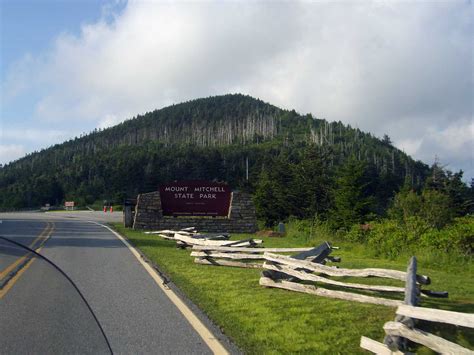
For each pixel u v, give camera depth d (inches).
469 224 615.5
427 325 231.9
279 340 229.6
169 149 5255.9
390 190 2628.0
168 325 251.6
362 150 5064.0
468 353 179.0
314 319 265.7
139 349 211.9
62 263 474.6
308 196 1766.7
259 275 418.9
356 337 233.8
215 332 240.4
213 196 1042.1
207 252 489.4
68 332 188.2
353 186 1620.3
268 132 7455.7
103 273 417.4
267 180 1876.2
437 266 506.6
